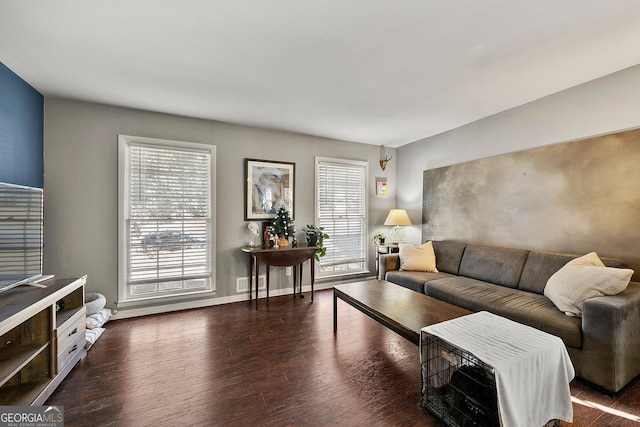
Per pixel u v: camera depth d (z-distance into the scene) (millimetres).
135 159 3203
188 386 1896
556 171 2801
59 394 1802
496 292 2680
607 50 2080
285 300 3844
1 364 1528
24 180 2494
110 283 3084
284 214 3893
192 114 3375
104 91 2721
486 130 3514
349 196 4703
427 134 4266
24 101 2490
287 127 3912
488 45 2004
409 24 1767
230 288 3725
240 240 3783
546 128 2908
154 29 1795
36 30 1793
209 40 1921
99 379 1973
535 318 2105
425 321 1938
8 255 1848
